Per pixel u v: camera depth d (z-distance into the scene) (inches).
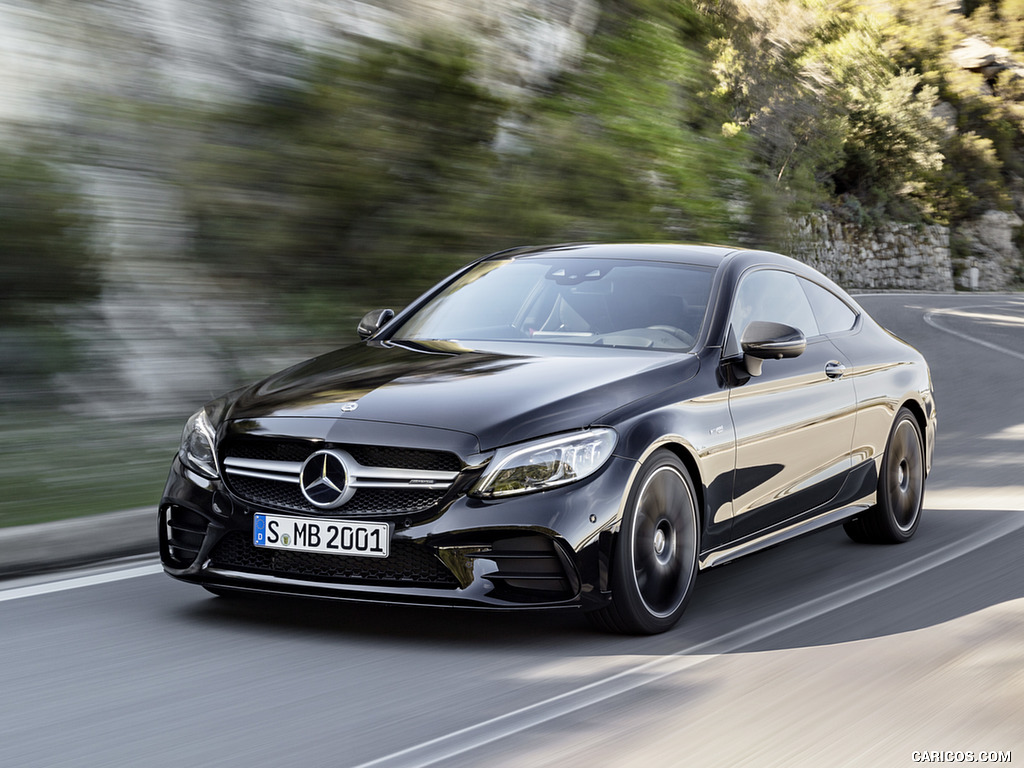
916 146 2235.5
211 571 166.6
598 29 635.5
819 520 212.8
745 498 186.4
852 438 218.8
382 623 173.0
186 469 172.1
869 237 2230.6
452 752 123.3
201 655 157.6
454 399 165.2
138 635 166.7
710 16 772.6
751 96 893.8
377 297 456.4
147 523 223.6
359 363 186.5
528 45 557.6
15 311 357.7
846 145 2165.4
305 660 155.6
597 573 157.8
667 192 591.2
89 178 386.6
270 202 430.9
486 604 154.4
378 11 490.0
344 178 439.8
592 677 149.6
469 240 474.9
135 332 381.7
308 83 450.9
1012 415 454.0
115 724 131.5
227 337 404.8
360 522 156.9
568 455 158.2
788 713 136.5
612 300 200.1
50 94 393.1
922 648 163.5
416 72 475.5
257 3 454.3
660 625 167.8
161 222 403.5
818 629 173.2
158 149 411.2
